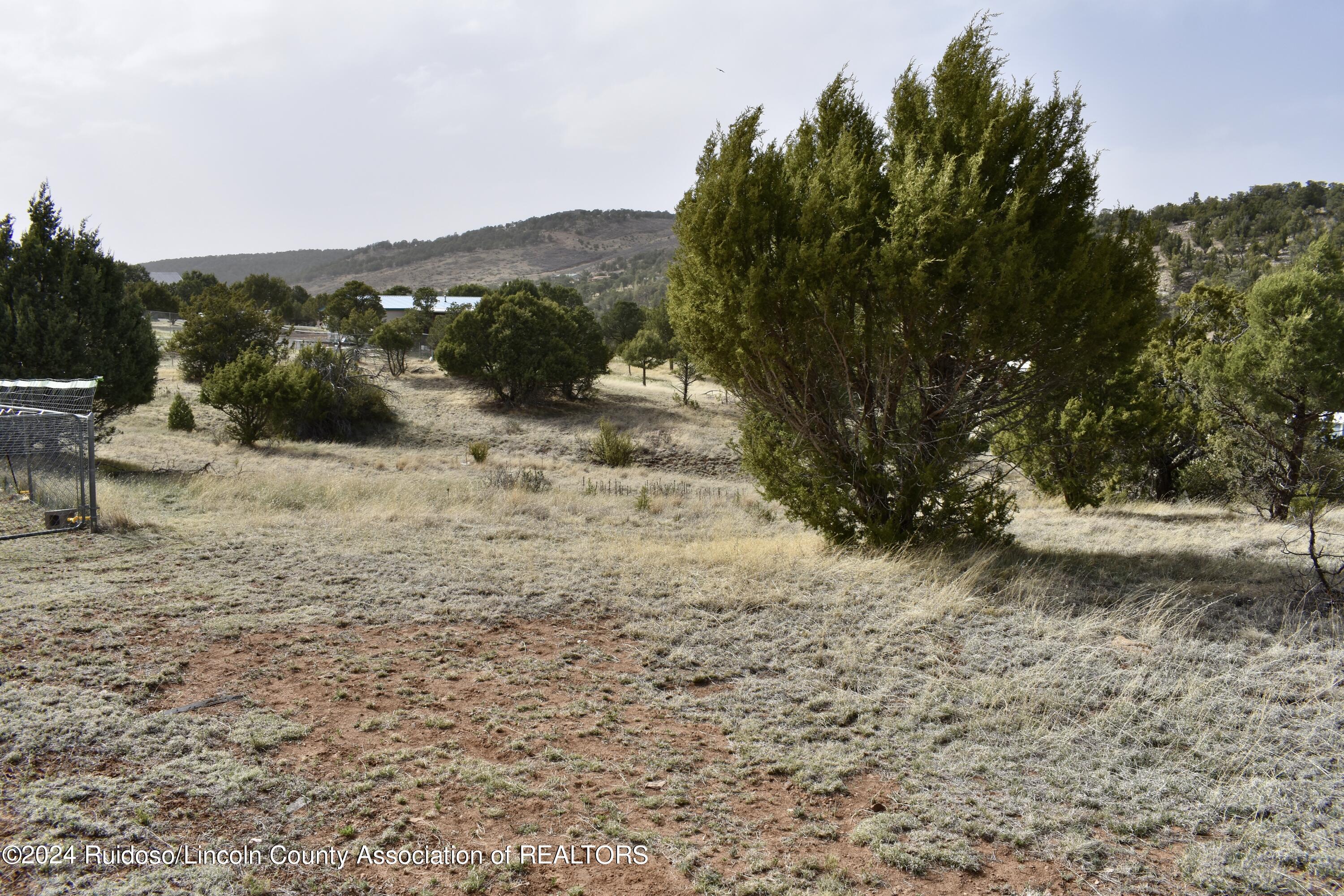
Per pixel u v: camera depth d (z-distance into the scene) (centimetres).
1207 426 1625
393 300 8306
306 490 1320
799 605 658
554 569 782
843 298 794
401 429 3872
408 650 528
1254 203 13162
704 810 339
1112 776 370
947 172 736
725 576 755
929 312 756
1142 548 923
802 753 392
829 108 938
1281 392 1399
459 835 311
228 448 2559
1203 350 1586
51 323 1733
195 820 312
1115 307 782
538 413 4478
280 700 435
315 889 273
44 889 262
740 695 469
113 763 352
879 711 445
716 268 839
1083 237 796
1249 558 826
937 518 870
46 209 1811
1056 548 916
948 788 360
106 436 1948
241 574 715
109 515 930
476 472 2464
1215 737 406
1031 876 296
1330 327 1348
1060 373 820
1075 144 835
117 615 567
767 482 958
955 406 850
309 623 576
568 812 332
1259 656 511
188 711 412
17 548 785
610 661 525
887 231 822
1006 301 730
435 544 898
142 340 1944
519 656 527
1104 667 497
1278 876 293
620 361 7812
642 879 287
